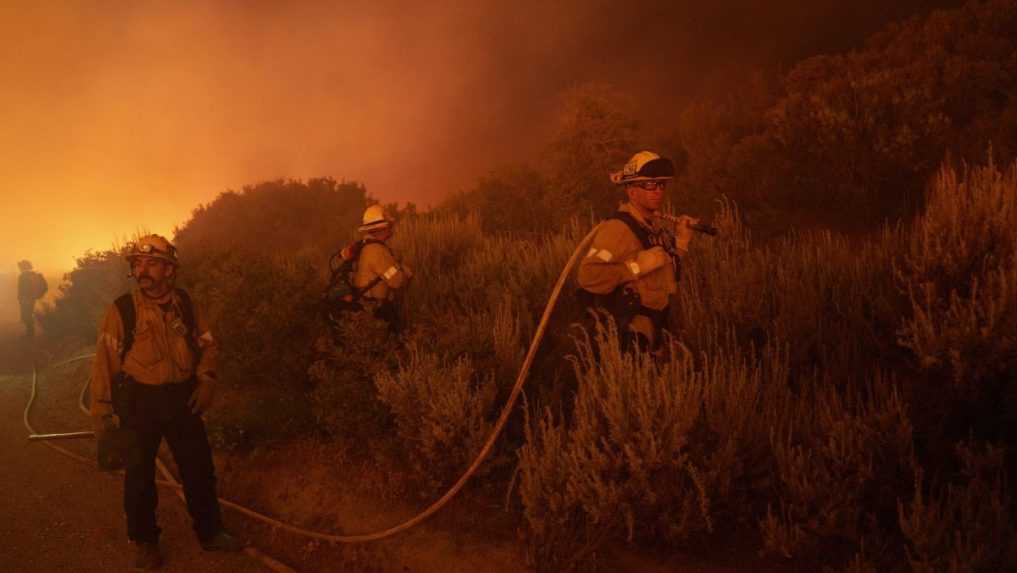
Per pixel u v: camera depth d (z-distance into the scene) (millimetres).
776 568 3250
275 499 4891
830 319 4574
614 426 3500
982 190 4207
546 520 3592
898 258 4719
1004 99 9133
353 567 4117
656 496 3377
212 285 7051
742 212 8922
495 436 4082
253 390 5809
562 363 4789
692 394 3537
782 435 3562
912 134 7914
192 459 4359
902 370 4020
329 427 4938
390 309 5355
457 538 3969
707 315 4645
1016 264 3545
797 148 8805
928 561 2680
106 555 4531
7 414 7855
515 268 6828
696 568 3371
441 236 8469
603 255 3859
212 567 4324
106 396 4113
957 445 3168
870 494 3266
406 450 4578
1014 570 2609
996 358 3357
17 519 5086
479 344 4980
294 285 5801
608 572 3449
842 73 11906
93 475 5824
